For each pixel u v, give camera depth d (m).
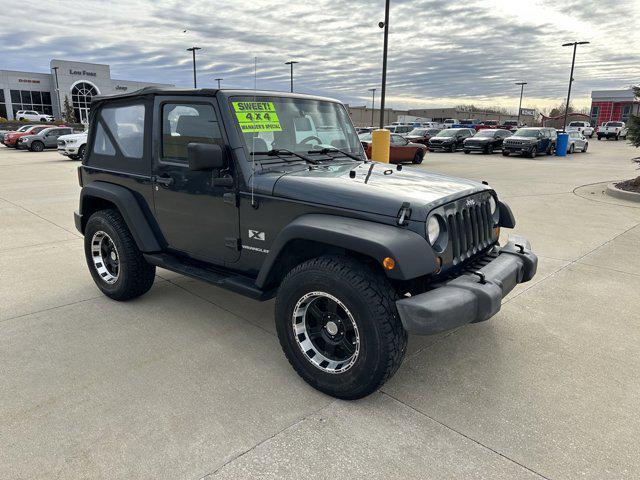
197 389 3.05
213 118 3.43
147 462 2.40
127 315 4.21
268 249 3.28
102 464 2.38
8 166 18.53
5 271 5.43
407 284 2.98
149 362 3.39
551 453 2.48
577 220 8.20
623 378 3.21
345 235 2.70
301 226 2.88
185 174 3.68
